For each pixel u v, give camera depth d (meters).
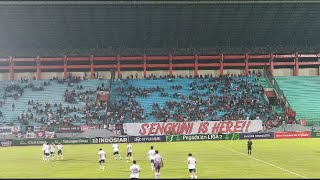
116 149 59.25
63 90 113.81
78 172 45.66
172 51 124.44
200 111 104.12
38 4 108.31
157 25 117.62
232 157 58.84
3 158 62.66
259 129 95.31
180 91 114.81
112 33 120.19
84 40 121.94
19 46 122.81
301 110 108.69
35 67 122.38
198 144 82.75
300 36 124.69
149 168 48.56
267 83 119.81
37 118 99.50
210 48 125.12
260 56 125.25
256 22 118.06
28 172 46.34
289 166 48.47
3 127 90.56
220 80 120.00
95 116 100.44
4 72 124.44
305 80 121.81
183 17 115.25
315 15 116.06
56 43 122.31
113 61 125.56
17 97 109.44
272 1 110.56
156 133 92.94
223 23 118.00
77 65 123.19
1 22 113.88
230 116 100.94
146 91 114.12
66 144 88.19
